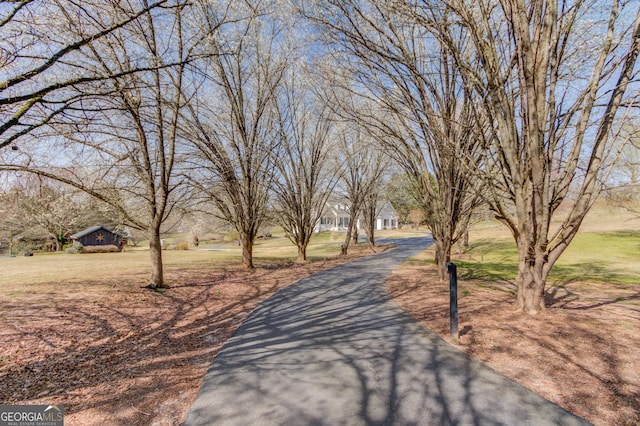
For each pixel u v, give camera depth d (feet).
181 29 30.63
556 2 18.13
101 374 13.10
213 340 17.35
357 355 14.74
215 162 41.81
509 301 24.26
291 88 54.49
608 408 9.87
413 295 28.02
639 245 79.87
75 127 18.51
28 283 31.30
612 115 18.99
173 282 34.24
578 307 22.74
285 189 59.00
